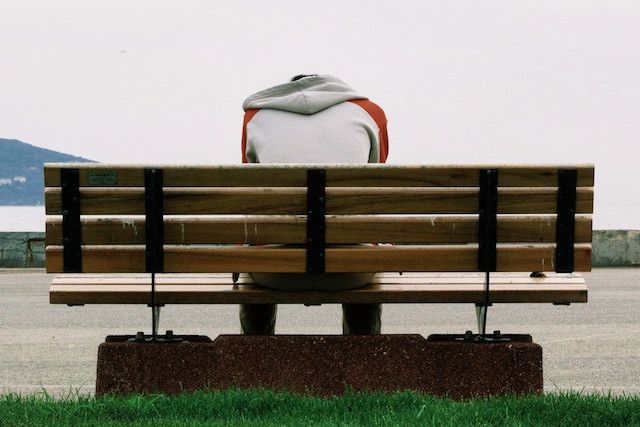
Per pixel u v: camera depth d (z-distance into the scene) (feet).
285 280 30.07
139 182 28.99
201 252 29.30
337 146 31.17
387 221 29.32
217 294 29.78
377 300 29.91
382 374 29.40
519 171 29.09
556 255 29.40
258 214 29.19
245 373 29.43
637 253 110.83
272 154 31.17
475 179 29.12
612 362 46.96
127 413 28.04
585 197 29.32
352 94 33.09
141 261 29.32
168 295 29.66
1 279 94.32
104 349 29.37
